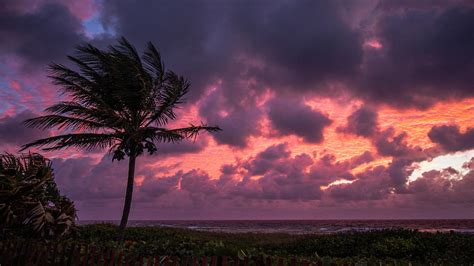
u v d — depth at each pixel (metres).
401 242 15.97
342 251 16.58
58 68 16.16
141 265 5.88
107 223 24.28
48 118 15.42
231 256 6.73
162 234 19.42
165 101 17.55
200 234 28.75
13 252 7.46
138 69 15.97
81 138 16.09
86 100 16.16
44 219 9.56
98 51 16.09
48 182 10.52
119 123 16.17
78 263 6.44
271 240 25.00
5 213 8.99
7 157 10.11
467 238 16.47
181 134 17.11
